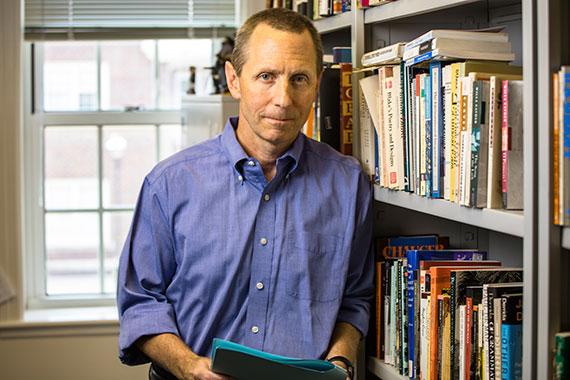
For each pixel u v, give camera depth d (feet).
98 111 10.41
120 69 10.44
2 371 9.62
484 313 4.86
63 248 10.46
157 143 10.53
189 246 5.79
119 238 10.56
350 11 6.70
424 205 5.41
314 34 5.60
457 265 5.60
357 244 6.15
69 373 9.71
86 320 9.66
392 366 6.22
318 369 4.92
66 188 10.45
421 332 5.63
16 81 9.59
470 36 5.01
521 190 4.54
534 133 4.07
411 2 5.65
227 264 5.74
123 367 9.77
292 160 5.83
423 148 5.32
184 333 5.91
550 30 3.93
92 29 9.93
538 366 4.09
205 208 5.82
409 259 5.85
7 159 9.62
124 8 9.95
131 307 5.98
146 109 10.48
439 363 5.41
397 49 5.59
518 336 4.60
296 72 5.35
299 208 5.85
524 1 4.10
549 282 4.00
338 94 6.70
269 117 5.41
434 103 5.16
